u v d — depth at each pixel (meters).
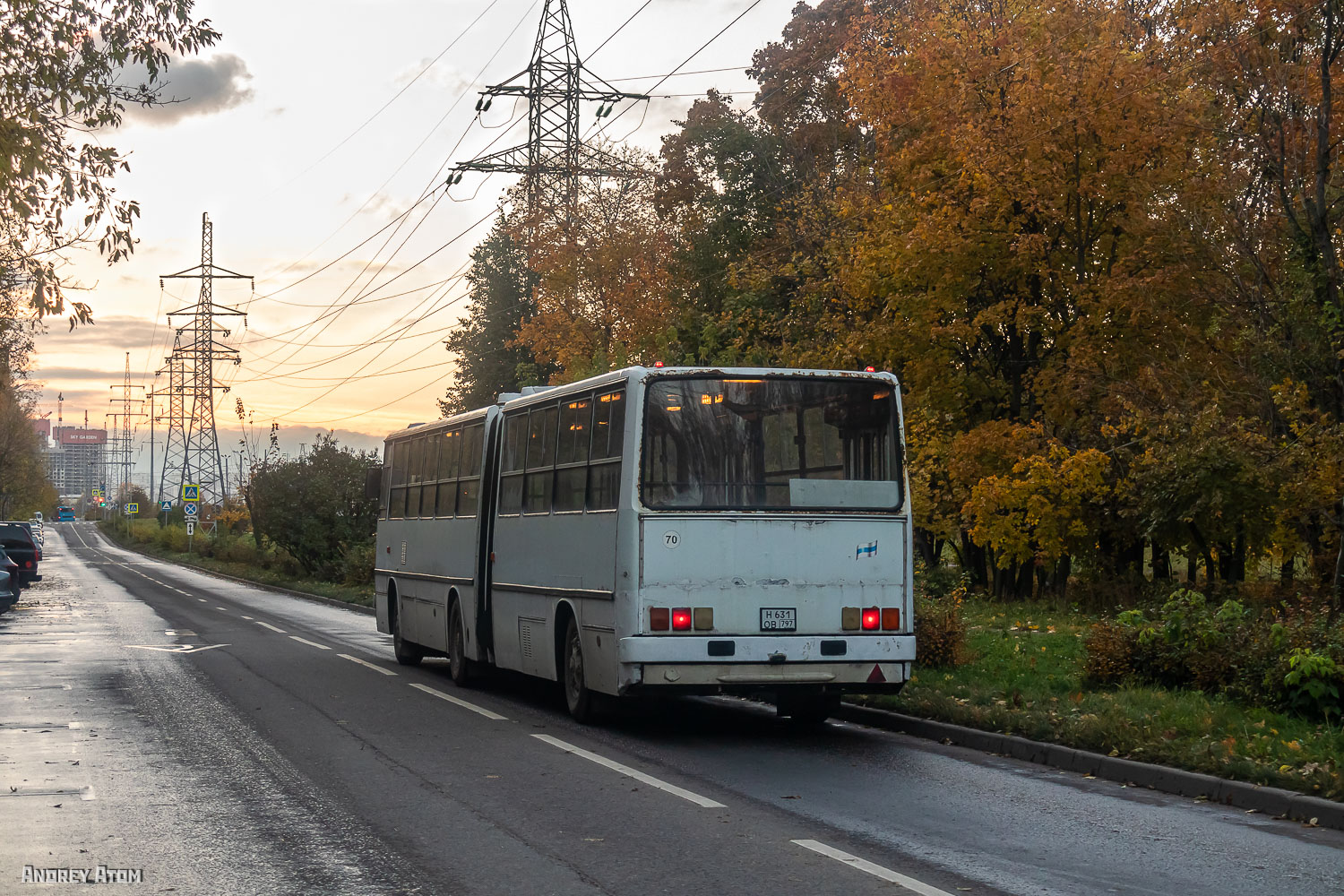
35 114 14.11
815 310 33.28
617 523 12.46
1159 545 25.88
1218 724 10.98
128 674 18.06
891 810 8.91
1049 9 27.06
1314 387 22.08
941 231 26.52
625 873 7.12
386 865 7.32
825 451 12.75
